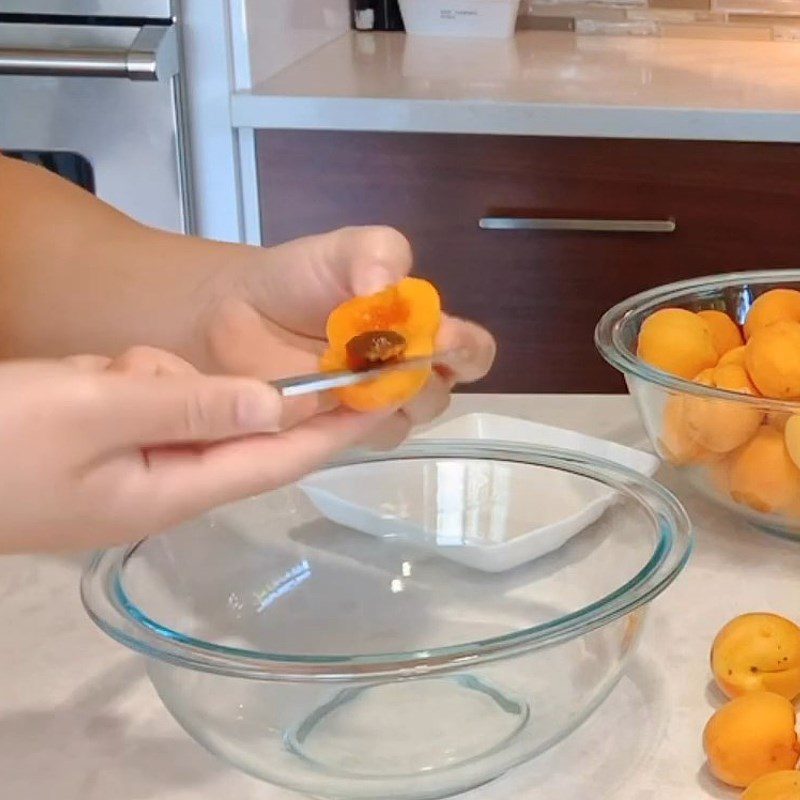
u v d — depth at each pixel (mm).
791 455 618
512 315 1356
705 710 506
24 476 379
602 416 842
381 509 647
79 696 542
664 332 713
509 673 500
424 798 461
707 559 640
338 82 1368
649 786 461
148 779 483
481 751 462
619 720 502
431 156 1288
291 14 1500
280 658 431
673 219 1293
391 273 515
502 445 646
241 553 590
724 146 1255
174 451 419
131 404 384
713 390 633
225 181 1334
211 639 551
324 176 1315
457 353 524
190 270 649
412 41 1767
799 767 447
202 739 470
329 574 611
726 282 820
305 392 431
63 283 676
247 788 477
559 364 1377
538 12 1885
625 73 1468
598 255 1318
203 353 633
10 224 697
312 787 455
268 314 608
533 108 1237
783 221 1284
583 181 1283
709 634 563
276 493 611
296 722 485
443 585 608
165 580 541
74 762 496
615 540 579
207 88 1297
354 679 425
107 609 475
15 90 1287
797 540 656
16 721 524
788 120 1229
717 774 453
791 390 637
